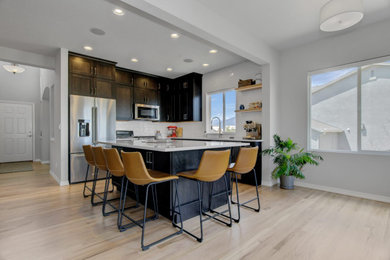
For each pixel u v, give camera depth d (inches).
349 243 72.6
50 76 193.3
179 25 94.9
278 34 129.7
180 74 216.4
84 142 155.9
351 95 127.6
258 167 150.6
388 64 114.3
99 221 90.3
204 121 212.7
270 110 146.9
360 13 76.7
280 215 96.3
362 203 111.1
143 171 70.0
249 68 173.2
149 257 64.9
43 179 167.0
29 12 101.0
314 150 140.0
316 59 138.7
